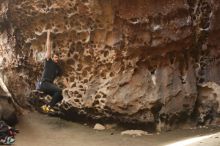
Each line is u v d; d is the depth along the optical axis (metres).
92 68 10.45
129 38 10.10
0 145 8.79
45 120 10.73
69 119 10.85
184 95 10.54
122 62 10.26
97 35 10.30
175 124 10.55
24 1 10.56
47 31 10.57
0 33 11.48
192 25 10.59
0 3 11.14
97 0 9.93
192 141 9.16
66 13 10.29
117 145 9.15
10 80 11.27
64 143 9.27
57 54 10.59
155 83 10.34
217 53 11.12
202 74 11.00
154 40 10.20
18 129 9.88
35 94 11.10
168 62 10.49
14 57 11.23
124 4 9.98
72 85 10.62
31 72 11.14
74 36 10.45
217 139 8.95
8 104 9.87
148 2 10.04
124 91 10.21
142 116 10.30
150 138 9.74
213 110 10.77
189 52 10.76
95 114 10.50
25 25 10.87
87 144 9.22
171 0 10.23
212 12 10.84
